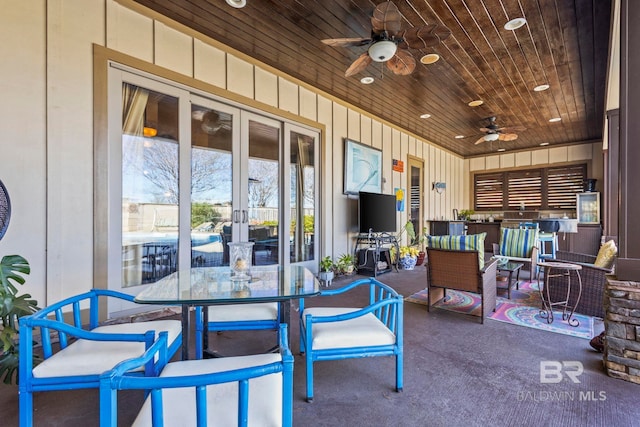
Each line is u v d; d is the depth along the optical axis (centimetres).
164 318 320
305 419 167
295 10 305
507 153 948
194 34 344
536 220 797
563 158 856
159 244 333
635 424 163
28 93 253
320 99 508
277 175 453
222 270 248
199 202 366
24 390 141
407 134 726
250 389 116
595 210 770
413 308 364
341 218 555
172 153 340
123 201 308
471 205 1016
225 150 390
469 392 193
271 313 219
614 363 210
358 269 570
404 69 341
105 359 146
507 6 288
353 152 569
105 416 84
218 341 267
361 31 339
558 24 314
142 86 315
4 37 244
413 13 298
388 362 231
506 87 468
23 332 141
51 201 263
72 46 272
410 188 739
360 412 173
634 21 212
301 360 235
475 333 287
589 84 456
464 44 350
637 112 211
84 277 280
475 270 320
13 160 247
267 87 425
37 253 258
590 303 328
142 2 301
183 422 102
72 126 273
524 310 350
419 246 751
